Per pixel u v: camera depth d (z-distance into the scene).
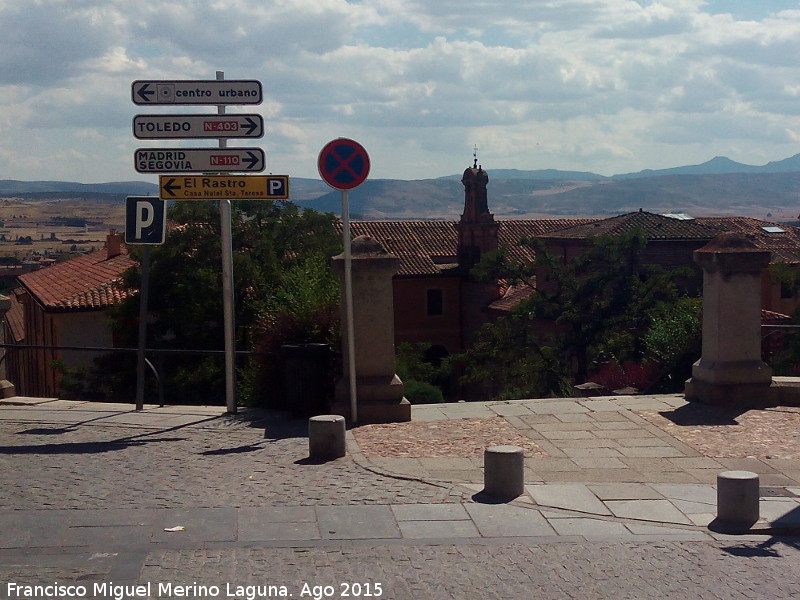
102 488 8.58
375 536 7.28
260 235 33.00
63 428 11.41
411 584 6.25
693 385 12.54
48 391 33.91
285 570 6.50
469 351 34.00
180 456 9.88
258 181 11.95
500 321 34.16
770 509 8.05
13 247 139.75
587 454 9.88
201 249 29.95
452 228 53.50
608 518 7.82
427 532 7.39
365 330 11.48
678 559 6.84
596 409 12.06
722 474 7.78
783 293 38.34
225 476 9.01
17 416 12.20
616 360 25.58
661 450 10.04
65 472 9.21
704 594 6.12
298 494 8.38
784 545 7.24
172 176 11.89
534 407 12.27
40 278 42.16
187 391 27.16
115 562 6.62
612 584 6.29
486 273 35.38
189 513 7.80
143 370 12.71
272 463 9.52
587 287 32.66
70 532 7.30
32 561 6.64
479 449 10.05
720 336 12.10
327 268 15.45
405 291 47.44
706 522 7.75
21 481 8.85
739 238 12.20
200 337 28.50
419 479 8.85
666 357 20.72
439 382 34.03
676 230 40.75
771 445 10.20
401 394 11.52
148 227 12.16
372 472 9.12
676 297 32.00
